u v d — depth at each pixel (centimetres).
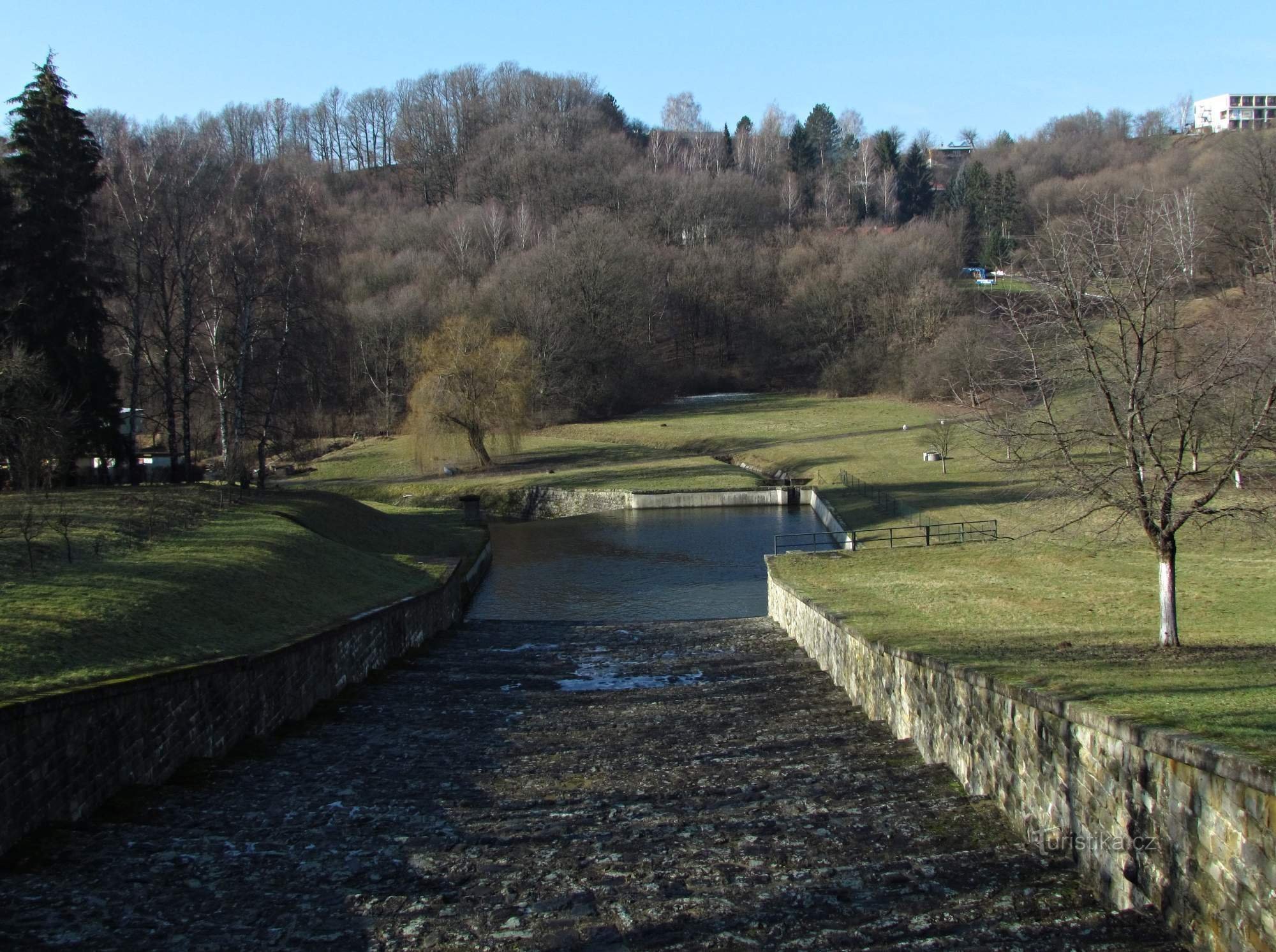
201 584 1933
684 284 11262
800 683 2055
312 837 970
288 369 4338
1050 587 2509
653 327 10906
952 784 1183
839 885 812
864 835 961
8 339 3409
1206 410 1534
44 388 3105
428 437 6712
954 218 11762
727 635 2788
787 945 689
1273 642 1588
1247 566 2609
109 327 4488
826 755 1361
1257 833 645
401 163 14862
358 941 709
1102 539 2122
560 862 882
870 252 10250
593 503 5925
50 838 944
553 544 4797
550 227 11250
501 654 2556
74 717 1034
